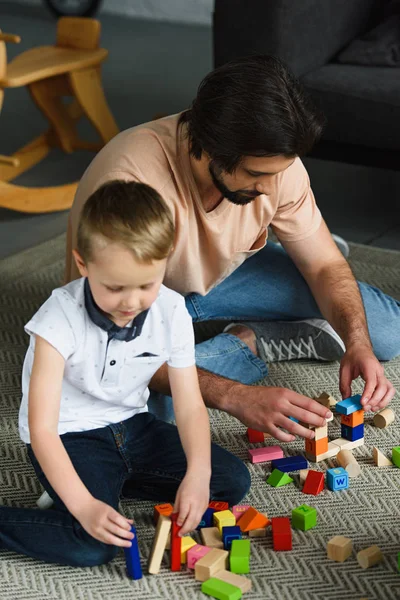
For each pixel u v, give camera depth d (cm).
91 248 106
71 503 111
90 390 122
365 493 136
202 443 121
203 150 124
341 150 237
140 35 484
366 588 116
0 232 244
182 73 403
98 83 281
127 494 135
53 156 296
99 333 117
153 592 116
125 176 134
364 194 268
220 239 145
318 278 160
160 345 122
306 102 119
